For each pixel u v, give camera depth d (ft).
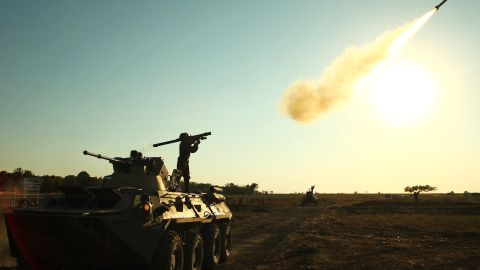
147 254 31.86
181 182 50.03
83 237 31.94
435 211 171.01
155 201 34.86
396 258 51.93
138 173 41.22
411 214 151.84
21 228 32.83
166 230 35.17
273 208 197.36
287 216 141.90
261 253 57.11
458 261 50.08
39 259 34.86
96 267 34.55
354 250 58.59
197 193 48.24
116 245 32.09
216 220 48.93
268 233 84.74
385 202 254.27
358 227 97.19
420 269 45.47
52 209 33.14
